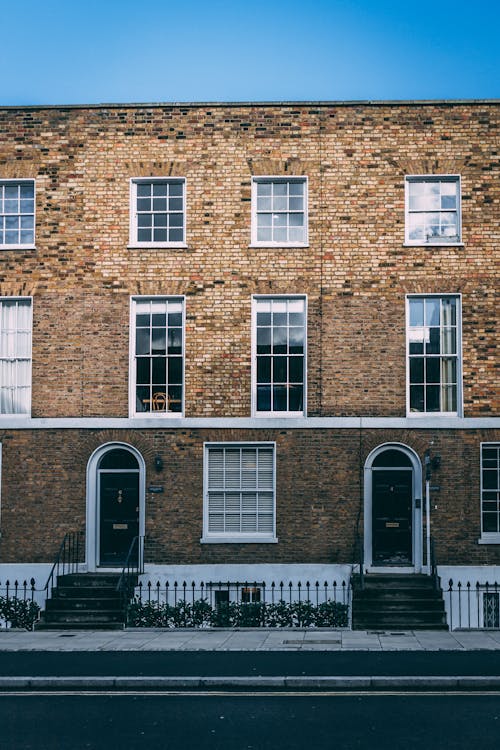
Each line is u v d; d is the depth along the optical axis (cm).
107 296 2238
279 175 2242
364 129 2242
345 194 2231
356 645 1733
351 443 2178
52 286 2245
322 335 2205
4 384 2256
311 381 2194
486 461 2173
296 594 2152
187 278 2233
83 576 2125
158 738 1095
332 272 2216
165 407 2227
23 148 2275
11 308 2273
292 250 2225
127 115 2270
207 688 1396
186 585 2150
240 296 2223
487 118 2231
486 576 2130
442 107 2236
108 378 2219
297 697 1326
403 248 2214
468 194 2217
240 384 2208
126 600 2038
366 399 2188
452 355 2200
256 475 2200
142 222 2275
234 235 2236
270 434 2186
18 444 2219
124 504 2216
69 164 2267
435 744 1056
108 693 1364
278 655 1634
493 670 1462
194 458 2194
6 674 1469
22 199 2289
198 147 2258
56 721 1188
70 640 1825
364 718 1189
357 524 2158
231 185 2250
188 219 2245
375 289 2208
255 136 2253
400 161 2231
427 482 2125
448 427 2166
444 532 2148
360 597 2041
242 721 1180
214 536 2180
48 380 2228
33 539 2194
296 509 2170
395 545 2169
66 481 2203
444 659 1577
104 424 2203
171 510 2186
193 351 2222
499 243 2205
